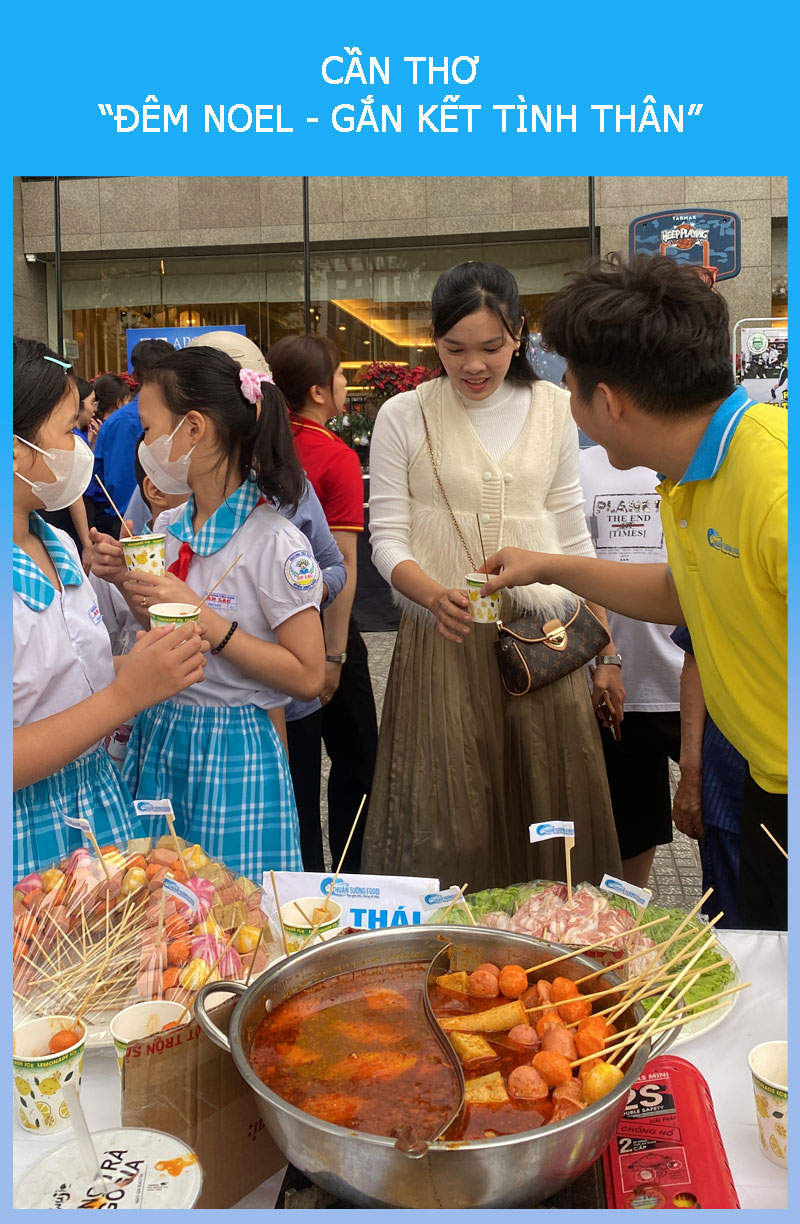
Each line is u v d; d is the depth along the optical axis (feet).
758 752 5.65
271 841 6.97
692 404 5.30
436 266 35.63
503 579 8.02
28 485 5.48
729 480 5.12
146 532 8.43
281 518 7.11
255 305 36.83
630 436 5.55
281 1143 3.11
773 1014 4.69
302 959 3.98
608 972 4.07
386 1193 2.92
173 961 4.52
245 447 6.89
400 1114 3.31
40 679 5.59
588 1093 3.32
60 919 4.77
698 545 5.47
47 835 5.66
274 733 7.16
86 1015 4.44
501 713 8.95
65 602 5.86
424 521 9.10
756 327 26.63
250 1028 3.66
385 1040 3.74
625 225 33.50
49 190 36.60
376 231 35.12
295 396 11.18
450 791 8.81
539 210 34.01
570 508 9.29
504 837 9.07
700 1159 3.45
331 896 5.30
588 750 8.97
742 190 32.12
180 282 37.22
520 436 8.94
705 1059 4.38
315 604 7.00
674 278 5.28
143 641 5.74
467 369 8.47
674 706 10.41
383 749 9.22
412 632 9.11
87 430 20.13
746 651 5.42
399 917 5.20
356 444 34.30
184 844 5.56
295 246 36.09
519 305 8.57
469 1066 3.62
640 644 10.36
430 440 8.99
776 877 5.87
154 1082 3.48
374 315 36.24
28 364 5.30
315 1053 3.66
